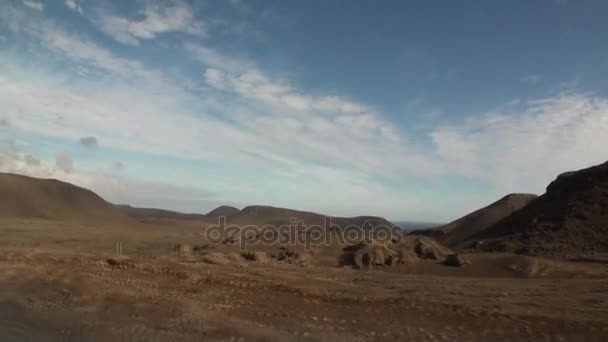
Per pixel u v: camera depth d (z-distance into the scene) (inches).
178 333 368.5
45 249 1218.6
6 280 583.8
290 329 386.6
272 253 1362.0
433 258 1273.4
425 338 368.2
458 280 859.4
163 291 524.7
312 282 703.1
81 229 3127.5
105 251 1360.7
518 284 793.6
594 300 595.8
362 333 379.9
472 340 364.2
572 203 1999.3
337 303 490.6
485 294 646.5
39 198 5142.7
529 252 1611.7
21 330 383.2
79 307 450.9
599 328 399.2
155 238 2393.0
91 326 389.7
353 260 1245.1
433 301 528.1
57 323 401.1
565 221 1844.2
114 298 479.8
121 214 5895.7
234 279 642.8
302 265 1152.2
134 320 404.5
